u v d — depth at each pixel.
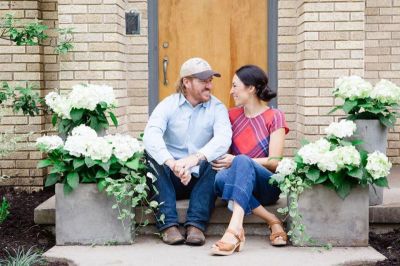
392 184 5.57
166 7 6.30
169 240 4.27
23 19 6.02
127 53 6.27
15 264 3.89
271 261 3.90
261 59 6.31
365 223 4.27
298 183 4.15
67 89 5.68
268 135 4.47
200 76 4.34
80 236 4.33
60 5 5.62
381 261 3.98
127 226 4.31
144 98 6.34
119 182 4.32
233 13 6.30
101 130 4.70
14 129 6.04
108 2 5.62
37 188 6.15
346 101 4.60
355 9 5.56
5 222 4.96
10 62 6.02
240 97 4.47
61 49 5.50
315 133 5.64
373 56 6.77
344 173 4.20
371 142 4.52
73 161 4.23
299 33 5.92
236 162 4.12
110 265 3.84
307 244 4.27
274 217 4.35
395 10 6.73
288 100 6.28
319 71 5.61
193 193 4.33
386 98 4.51
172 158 4.24
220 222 4.51
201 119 4.48
